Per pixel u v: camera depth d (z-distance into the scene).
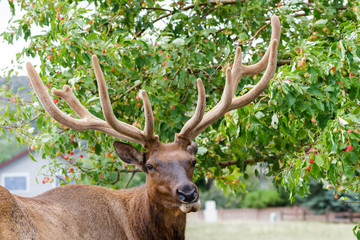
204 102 5.35
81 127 5.52
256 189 40.62
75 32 6.34
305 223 33.59
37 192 31.47
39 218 4.86
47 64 6.93
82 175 7.65
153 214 5.43
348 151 5.13
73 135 7.02
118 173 7.72
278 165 7.73
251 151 7.64
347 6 7.48
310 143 6.83
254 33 7.59
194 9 7.70
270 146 7.75
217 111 5.54
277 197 39.06
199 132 5.54
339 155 5.27
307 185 6.32
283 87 5.26
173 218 5.41
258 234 27.28
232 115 5.83
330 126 5.09
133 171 7.77
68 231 5.11
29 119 7.01
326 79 5.45
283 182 5.92
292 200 5.86
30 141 6.98
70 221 5.21
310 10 7.50
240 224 33.53
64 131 6.96
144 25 7.70
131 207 5.71
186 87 7.35
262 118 6.11
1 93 6.95
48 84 6.64
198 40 7.38
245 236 26.36
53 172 7.47
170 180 5.07
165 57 6.77
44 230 4.81
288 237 25.62
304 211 35.97
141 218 5.59
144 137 5.42
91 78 6.39
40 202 5.13
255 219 38.41
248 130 5.82
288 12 7.04
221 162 8.02
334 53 5.85
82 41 6.38
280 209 37.91
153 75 6.82
